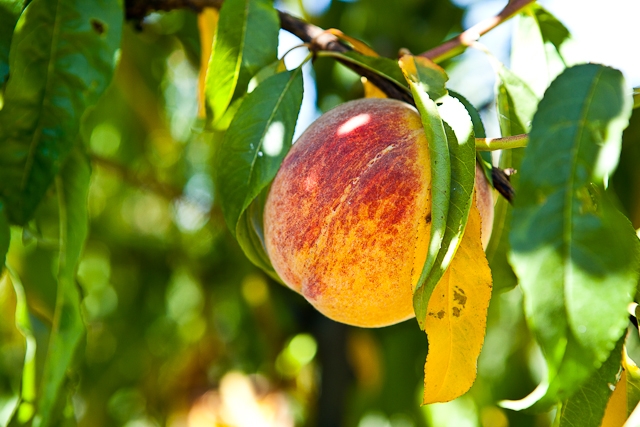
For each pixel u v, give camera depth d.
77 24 0.35
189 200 0.65
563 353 0.26
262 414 0.65
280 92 0.35
